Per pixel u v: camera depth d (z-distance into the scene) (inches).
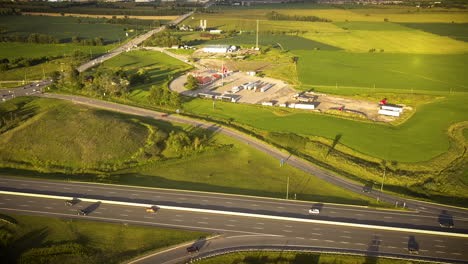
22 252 4052.7
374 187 5349.4
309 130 7303.2
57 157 6146.7
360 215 4660.4
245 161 6127.0
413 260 3897.6
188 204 4886.8
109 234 4318.4
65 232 4347.9
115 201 4894.2
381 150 6446.9
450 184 5378.9
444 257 3959.2
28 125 6820.9
